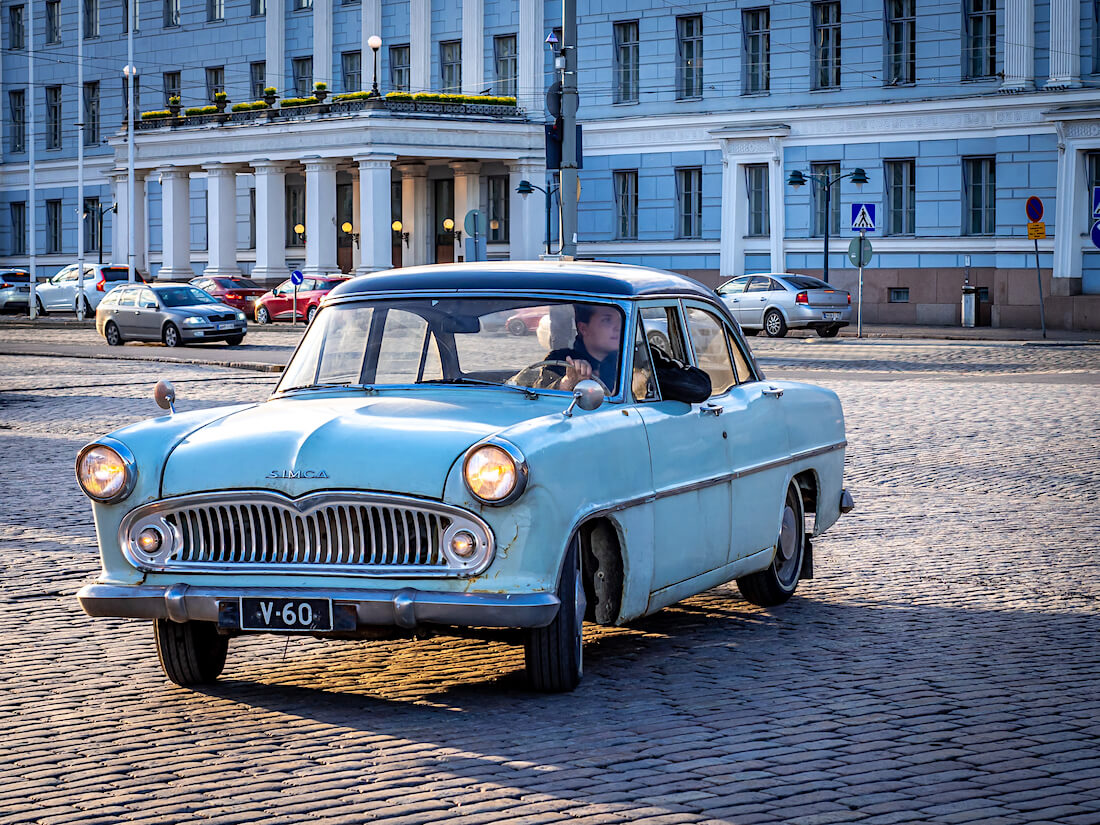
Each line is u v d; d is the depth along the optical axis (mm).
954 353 29094
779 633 7676
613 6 46406
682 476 7070
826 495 8969
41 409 19484
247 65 56688
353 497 5914
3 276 51781
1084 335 35000
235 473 6074
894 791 5109
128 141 51406
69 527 10992
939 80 40344
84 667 7102
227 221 50000
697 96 45062
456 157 46281
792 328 35625
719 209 44688
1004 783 5191
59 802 5102
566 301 7082
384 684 6719
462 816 4883
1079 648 7273
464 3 50094
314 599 5926
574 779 5254
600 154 46906
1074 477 13242
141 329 34219
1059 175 37906
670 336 7445
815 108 42344
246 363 27141
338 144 46094
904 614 8117
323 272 46812
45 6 63375
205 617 6082
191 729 6004
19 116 64938
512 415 6418
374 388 7020
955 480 13156
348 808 4973
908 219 41344
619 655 7207
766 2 43406
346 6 53469
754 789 5137
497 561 5887
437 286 7262
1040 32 38500
